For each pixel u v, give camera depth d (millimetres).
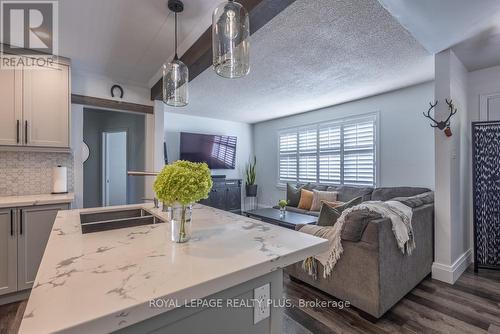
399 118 3965
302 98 4418
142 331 720
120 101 3584
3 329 1978
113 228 1618
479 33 2287
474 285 2545
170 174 1088
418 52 2668
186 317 804
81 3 1898
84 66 3098
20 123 2561
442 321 1963
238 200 6316
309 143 5477
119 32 2312
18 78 2564
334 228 2229
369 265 1968
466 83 3148
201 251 1016
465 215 3104
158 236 1238
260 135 6789
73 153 3232
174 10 1968
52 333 525
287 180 6031
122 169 5094
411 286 2346
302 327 1912
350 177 4680
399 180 3986
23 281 2383
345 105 4742
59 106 2771
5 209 2316
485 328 1877
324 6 1919
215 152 6164
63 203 2584
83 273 812
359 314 2066
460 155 2951
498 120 2928
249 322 957
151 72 3303
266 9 1614
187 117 5910
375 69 3121
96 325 579
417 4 1890
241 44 1379
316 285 2395
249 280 936
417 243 2455
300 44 2488
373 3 1880
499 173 2830
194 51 2395
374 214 2070
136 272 819
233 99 4477
